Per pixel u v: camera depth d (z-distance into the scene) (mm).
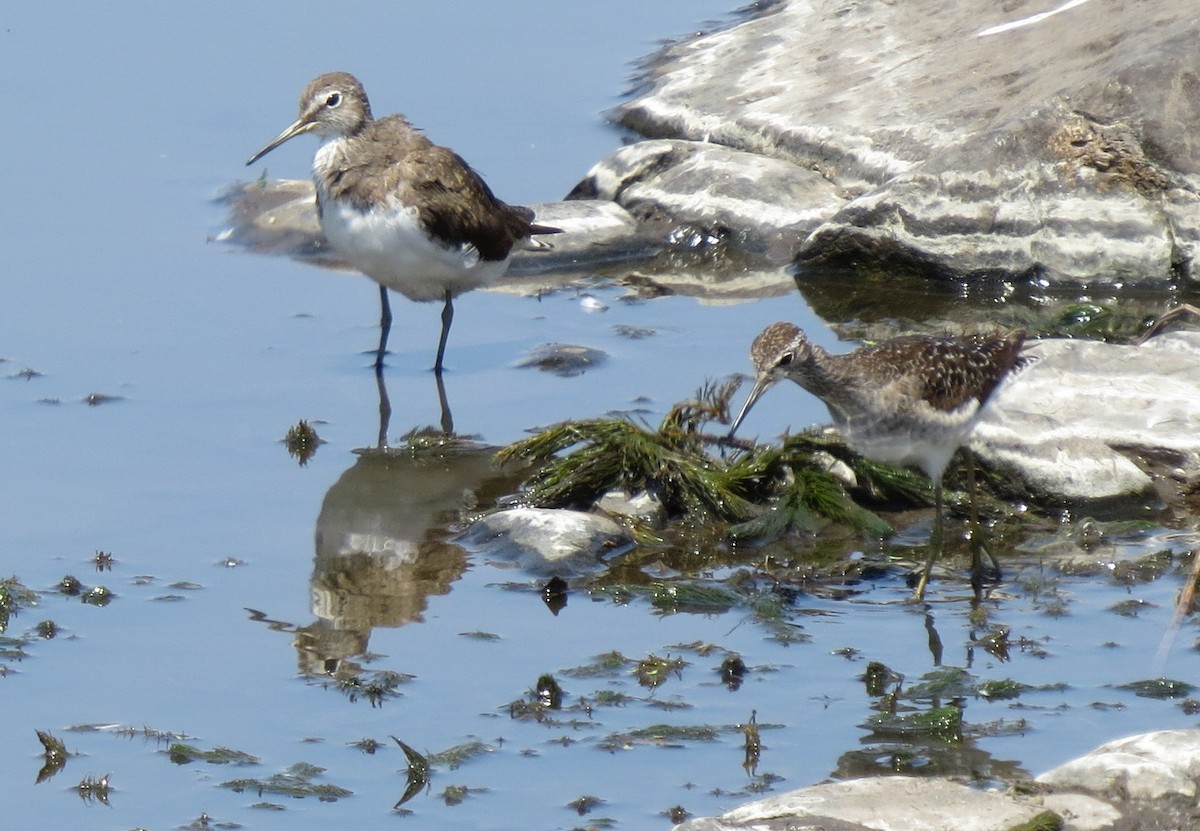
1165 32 18312
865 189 19094
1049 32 20172
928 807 8305
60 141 20703
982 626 11039
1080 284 17438
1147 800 8359
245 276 17875
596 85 22875
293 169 20266
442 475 13664
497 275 16047
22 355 15703
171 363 15711
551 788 9125
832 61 21484
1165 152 17250
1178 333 14336
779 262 18594
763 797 8977
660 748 9539
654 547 12367
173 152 20547
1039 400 13188
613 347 16234
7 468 13500
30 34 23781
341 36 24031
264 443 14188
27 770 9344
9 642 10805
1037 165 17609
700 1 26078
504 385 15414
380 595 11633
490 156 20703
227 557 12148
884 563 12078
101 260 17938
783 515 12570
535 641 10938
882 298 17516
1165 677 10250
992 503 12852
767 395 14914
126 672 10484
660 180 19766
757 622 11172
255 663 10633
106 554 12055
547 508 12953
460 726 9836
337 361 15969
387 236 15102
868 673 10367
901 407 11211
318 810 8938
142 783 9219
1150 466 12750
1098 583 11594
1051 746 9469
